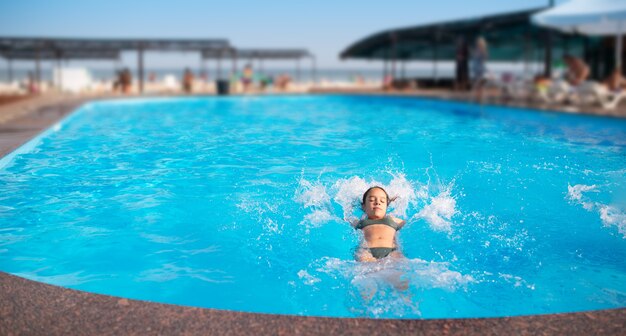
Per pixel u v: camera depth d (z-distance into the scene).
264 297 3.15
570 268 3.64
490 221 4.66
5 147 7.14
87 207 4.96
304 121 12.15
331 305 3.05
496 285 3.35
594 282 3.42
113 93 22.94
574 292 3.27
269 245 4.04
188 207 4.99
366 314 2.92
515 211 4.94
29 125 9.82
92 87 25.14
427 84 26.47
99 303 2.41
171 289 3.26
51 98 18.66
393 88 25.58
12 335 2.13
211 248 3.96
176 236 4.22
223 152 7.84
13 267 3.56
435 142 8.67
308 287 3.28
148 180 6.03
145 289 3.25
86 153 7.70
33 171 6.45
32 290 2.54
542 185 5.80
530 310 3.03
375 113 14.16
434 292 3.19
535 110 12.76
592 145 8.10
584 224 4.58
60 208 4.92
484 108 14.55
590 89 13.15
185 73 24.77
